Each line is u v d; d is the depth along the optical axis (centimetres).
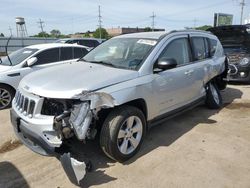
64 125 318
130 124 373
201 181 342
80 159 338
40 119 330
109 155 365
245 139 466
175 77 454
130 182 337
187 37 517
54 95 326
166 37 459
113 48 477
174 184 335
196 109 628
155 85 411
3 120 561
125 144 371
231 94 786
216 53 634
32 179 343
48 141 326
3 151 418
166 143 445
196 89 532
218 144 445
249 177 352
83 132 313
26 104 352
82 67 420
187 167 373
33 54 702
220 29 1032
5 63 713
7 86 652
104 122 354
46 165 375
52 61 730
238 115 592
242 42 961
